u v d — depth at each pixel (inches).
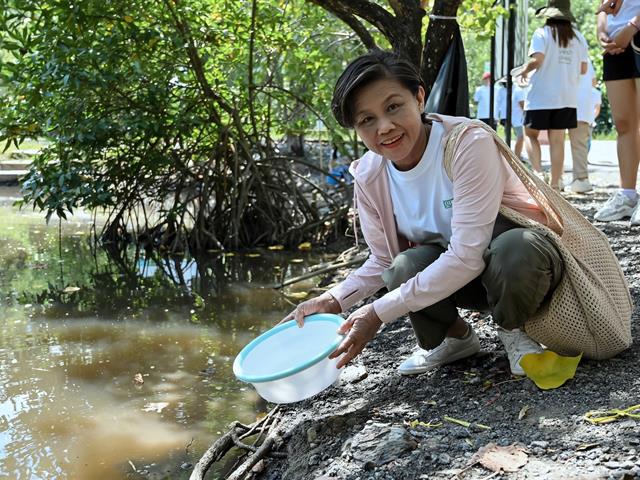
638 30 182.9
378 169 101.8
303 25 298.7
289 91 289.0
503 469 79.4
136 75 247.9
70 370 144.9
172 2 255.6
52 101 248.7
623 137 199.8
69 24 229.5
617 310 100.7
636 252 165.3
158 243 277.9
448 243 100.7
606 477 75.1
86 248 271.9
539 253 91.4
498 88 398.3
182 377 140.6
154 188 285.7
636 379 98.0
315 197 288.4
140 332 168.6
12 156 449.4
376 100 90.7
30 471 106.0
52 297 201.3
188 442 114.0
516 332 105.7
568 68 269.4
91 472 105.5
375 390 114.0
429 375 112.8
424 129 96.6
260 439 110.0
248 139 287.4
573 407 92.6
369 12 218.1
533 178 96.0
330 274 218.2
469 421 94.0
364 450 88.5
